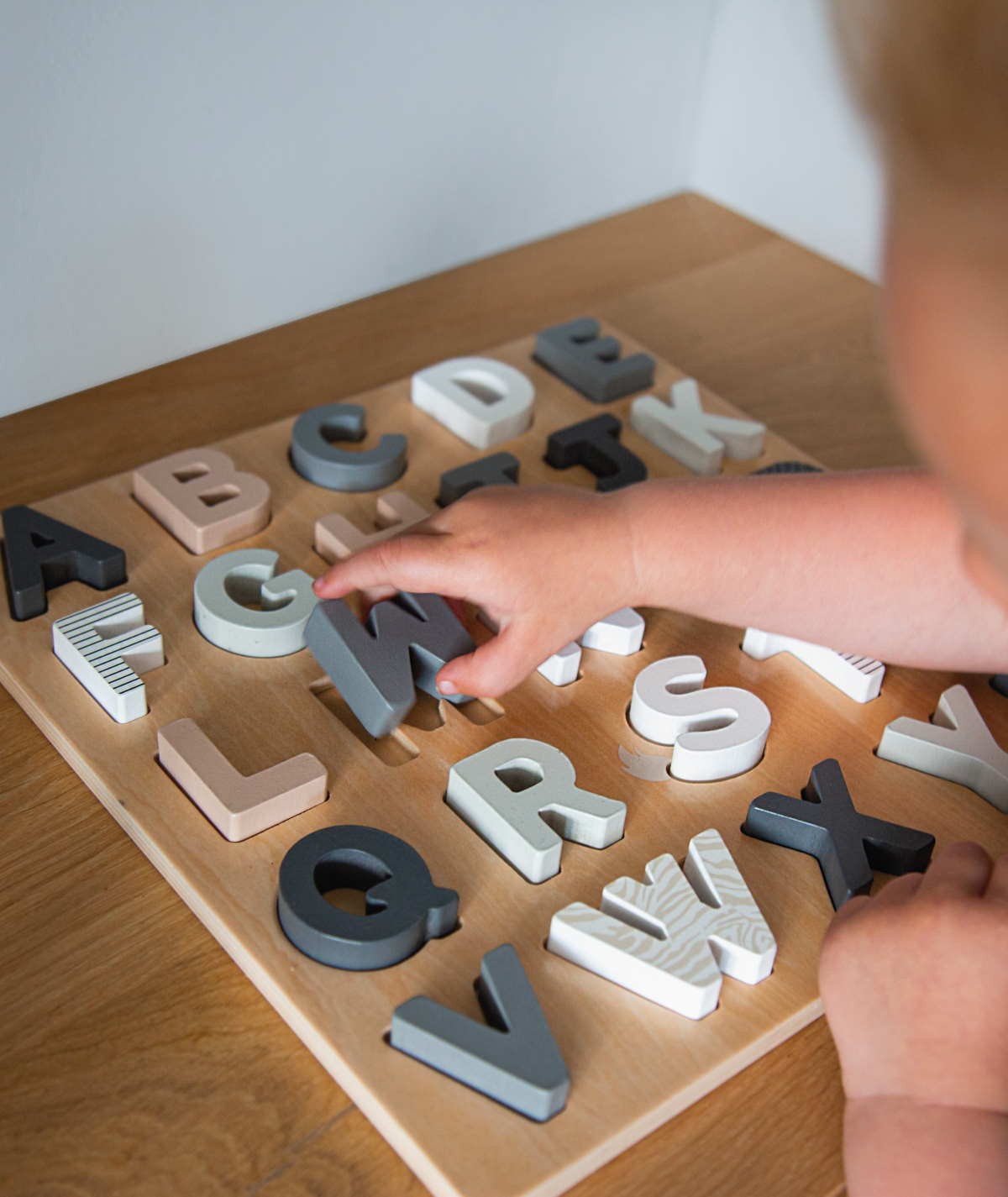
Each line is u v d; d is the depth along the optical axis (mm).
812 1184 563
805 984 603
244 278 827
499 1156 548
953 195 335
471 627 701
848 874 622
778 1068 591
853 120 351
